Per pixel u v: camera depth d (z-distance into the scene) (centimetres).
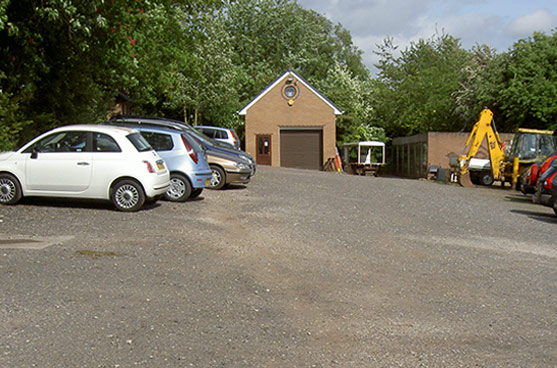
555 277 830
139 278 705
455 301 680
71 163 1216
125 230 1008
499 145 2994
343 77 5475
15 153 1237
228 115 4494
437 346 525
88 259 784
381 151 4884
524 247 1079
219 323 560
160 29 2123
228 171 1744
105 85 2441
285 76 4225
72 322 538
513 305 672
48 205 1251
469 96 4356
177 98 4241
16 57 1633
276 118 4244
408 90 5438
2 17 1295
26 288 636
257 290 688
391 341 534
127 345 489
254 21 5638
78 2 1408
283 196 1664
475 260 929
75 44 1669
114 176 1208
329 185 2095
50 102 2023
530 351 519
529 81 3712
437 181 3378
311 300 659
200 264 799
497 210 1716
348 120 5022
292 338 530
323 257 895
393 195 1898
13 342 483
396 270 833
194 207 1348
